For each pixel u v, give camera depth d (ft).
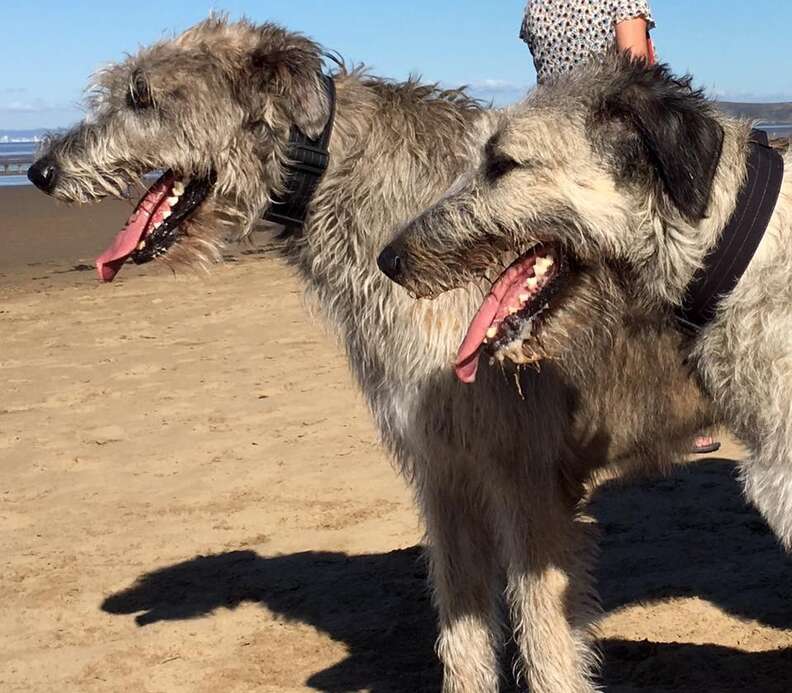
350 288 4.13
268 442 7.77
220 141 4.17
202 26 4.41
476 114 4.17
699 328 3.58
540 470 4.05
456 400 3.96
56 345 10.99
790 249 3.43
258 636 5.16
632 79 3.55
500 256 3.65
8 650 5.10
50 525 6.55
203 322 11.69
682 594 5.33
